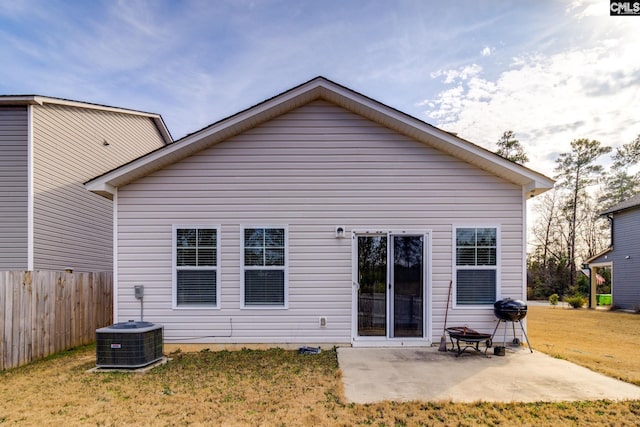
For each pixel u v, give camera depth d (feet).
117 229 23.13
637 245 56.49
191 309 23.00
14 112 29.04
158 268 23.16
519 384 15.97
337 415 12.87
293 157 23.68
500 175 23.45
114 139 40.22
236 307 23.09
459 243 23.52
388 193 23.66
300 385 15.92
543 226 107.14
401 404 13.76
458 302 23.31
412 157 23.71
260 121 23.50
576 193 102.42
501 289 23.26
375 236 23.70
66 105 32.42
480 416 12.82
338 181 23.66
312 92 22.72
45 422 12.41
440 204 23.59
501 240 23.44
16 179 28.66
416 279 23.54
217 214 23.44
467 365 18.79
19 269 28.17
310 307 23.16
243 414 12.97
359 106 22.85
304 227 23.50
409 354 21.02
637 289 56.24
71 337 24.30
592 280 65.05
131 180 23.25
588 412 13.17
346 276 23.29
